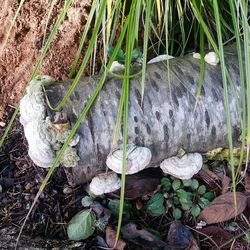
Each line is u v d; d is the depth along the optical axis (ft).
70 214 1.43
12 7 1.54
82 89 1.26
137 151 1.24
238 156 1.48
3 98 1.61
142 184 1.45
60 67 1.55
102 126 1.22
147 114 1.26
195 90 1.30
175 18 1.64
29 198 1.45
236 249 1.42
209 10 1.58
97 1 1.36
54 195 1.46
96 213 1.42
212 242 1.42
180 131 1.29
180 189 1.47
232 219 1.46
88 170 1.28
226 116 1.28
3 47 1.51
